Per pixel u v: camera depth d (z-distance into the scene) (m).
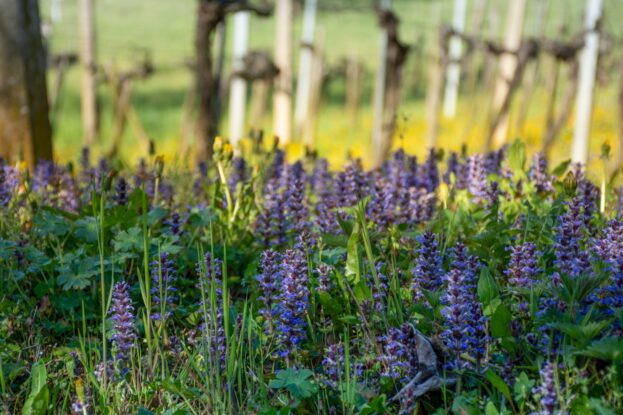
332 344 3.73
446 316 3.44
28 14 9.58
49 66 27.67
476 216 5.40
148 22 59.88
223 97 25.72
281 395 3.59
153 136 37.00
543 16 29.83
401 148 5.92
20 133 9.57
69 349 4.07
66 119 38.28
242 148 7.03
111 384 3.66
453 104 40.19
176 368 3.92
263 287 3.87
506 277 4.45
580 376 3.17
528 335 3.50
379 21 16.64
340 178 5.34
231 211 5.80
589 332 3.21
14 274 4.61
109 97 39.56
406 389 3.38
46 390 3.48
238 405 3.48
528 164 6.52
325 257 4.47
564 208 4.78
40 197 6.27
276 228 5.17
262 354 3.78
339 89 50.19
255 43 56.00
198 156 12.48
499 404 3.36
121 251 4.89
